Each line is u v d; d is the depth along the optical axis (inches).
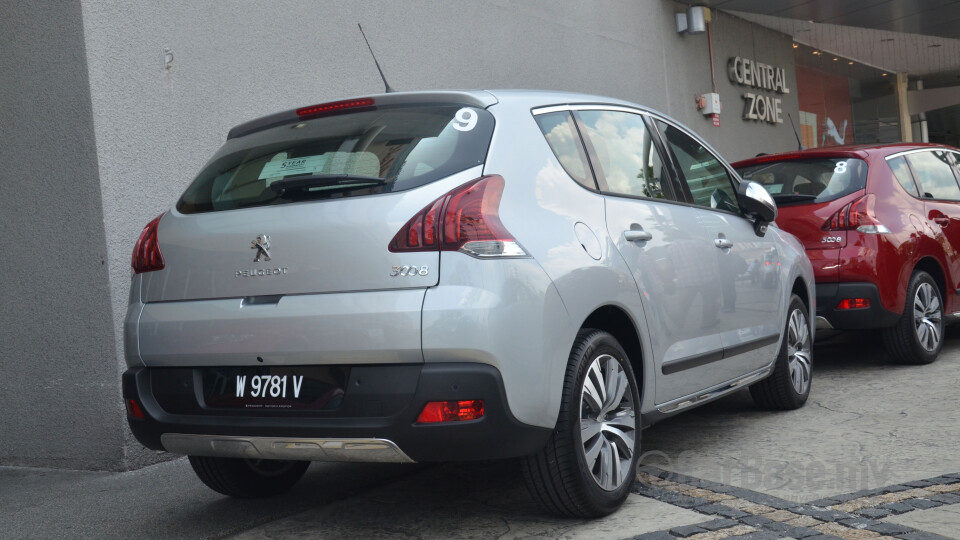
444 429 126.6
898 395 237.5
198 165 236.4
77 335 213.9
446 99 148.1
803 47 609.0
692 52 470.6
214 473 166.4
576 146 159.8
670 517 148.0
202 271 142.3
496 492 169.9
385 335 127.4
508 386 129.1
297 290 134.2
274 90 259.6
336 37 280.2
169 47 229.6
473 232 130.2
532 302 133.0
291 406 134.6
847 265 265.9
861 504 149.9
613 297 150.1
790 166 288.0
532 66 362.0
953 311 298.8
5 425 224.7
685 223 180.7
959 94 835.4
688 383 174.7
